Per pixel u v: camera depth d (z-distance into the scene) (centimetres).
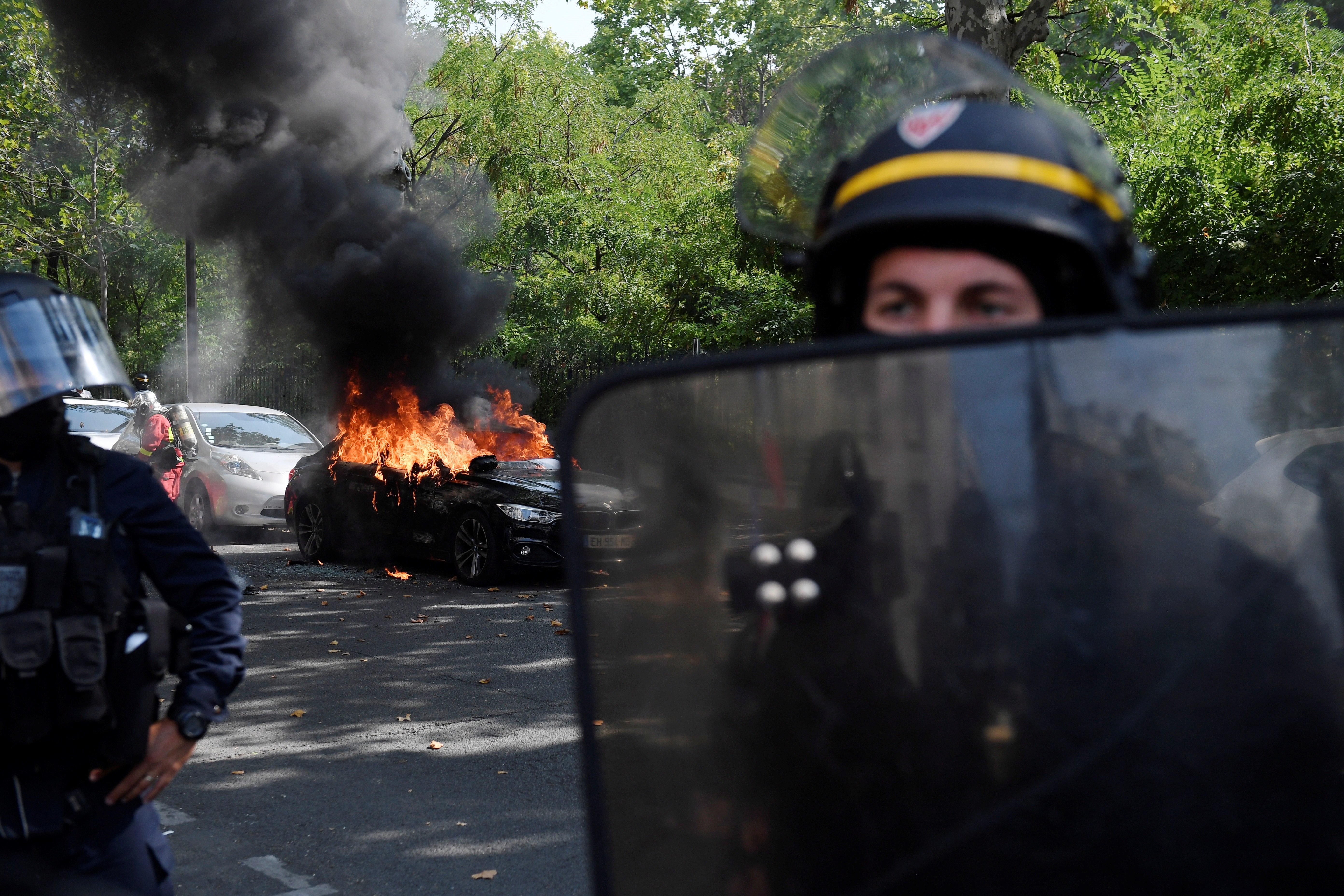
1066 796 86
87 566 205
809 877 92
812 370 92
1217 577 86
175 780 465
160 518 223
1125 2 1353
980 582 88
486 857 385
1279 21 1097
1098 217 101
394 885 363
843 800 91
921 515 90
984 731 88
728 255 1647
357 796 446
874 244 103
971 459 89
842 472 92
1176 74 1307
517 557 942
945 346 90
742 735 94
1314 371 86
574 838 402
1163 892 84
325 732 536
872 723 90
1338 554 85
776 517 93
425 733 533
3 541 202
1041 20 874
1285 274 976
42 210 2588
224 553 1190
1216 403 86
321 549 1110
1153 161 1072
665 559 96
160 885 222
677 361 96
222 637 227
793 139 123
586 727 98
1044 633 87
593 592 97
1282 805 84
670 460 96
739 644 94
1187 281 1029
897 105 118
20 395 204
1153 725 85
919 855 88
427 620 812
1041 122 102
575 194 1903
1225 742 85
